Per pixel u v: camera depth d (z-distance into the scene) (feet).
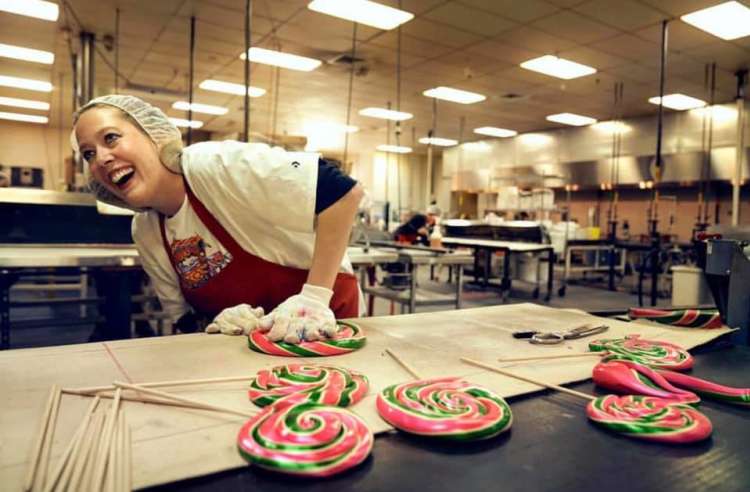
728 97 27.84
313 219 3.94
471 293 24.41
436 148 49.70
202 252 4.49
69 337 13.85
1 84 29.22
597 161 35.32
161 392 2.40
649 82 25.46
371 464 1.89
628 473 1.86
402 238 23.07
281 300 4.73
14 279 8.73
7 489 1.62
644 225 35.32
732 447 2.10
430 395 2.40
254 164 3.92
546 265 24.39
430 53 22.39
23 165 42.75
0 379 2.72
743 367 3.42
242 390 2.61
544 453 2.02
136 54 23.25
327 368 2.81
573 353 3.47
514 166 41.50
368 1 17.24
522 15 18.10
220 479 1.76
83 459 1.80
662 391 2.61
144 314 9.01
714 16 17.65
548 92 27.96
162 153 4.12
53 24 19.63
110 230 10.58
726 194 30.81
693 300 16.25
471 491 1.72
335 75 25.85
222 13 18.30
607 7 17.20
